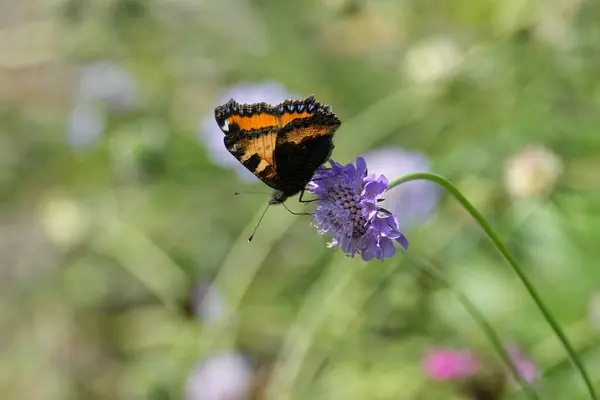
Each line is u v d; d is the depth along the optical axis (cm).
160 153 64
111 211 68
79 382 67
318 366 58
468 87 62
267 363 61
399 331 58
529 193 56
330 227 47
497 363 55
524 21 60
